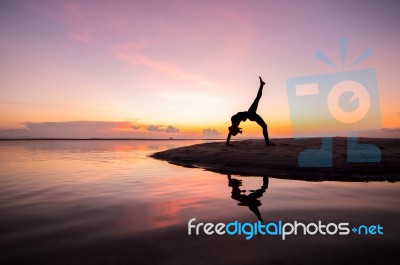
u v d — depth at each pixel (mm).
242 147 12297
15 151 20875
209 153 11492
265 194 4887
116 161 12211
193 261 2285
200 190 5328
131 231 3016
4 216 3623
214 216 3562
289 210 3816
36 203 4340
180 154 13031
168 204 4223
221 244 2645
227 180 6523
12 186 5898
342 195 4750
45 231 3031
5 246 2619
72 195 4945
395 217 3475
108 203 4316
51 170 8773
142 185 5949
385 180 6246
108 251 2492
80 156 15570
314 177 6762
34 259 2338
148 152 20000
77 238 2816
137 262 2268
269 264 2229
